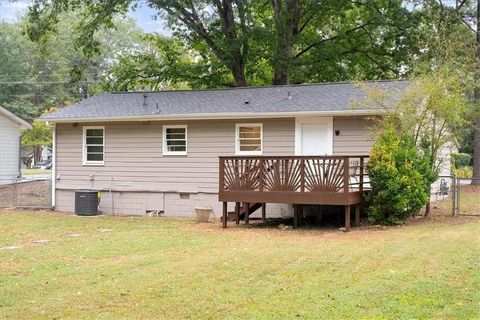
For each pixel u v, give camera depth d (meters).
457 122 15.23
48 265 9.48
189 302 6.89
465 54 19.28
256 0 26.47
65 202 20.78
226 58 26.45
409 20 25.27
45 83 63.16
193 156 18.64
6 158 27.81
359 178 14.77
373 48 27.75
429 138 15.07
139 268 9.04
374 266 8.81
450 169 21.06
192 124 18.64
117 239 12.81
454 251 9.89
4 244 12.34
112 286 7.75
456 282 7.64
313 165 14.01
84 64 28.75
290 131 17.17
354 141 16.27
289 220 16.58
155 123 19.20
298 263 9.17
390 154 13.86
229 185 14.95
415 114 14.67
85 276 8.48
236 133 17.94
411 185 13.82
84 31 26.05
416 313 6.27
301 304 6.73
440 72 15.06
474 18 27.55
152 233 13.97
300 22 27.42
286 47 26.08
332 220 16.11
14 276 8.57
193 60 33.47
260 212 17.53
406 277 7.98
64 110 20.83
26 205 21.83
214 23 26.73
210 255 10.19
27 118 61.03
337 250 10.39
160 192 19.17
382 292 7.18
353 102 15.71
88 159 20.44
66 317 6.37
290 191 14.22
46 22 24.84
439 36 18.41
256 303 6.81
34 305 6.87
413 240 11.36
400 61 25.94
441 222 14.19
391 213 14.14
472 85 16.06
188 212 18.75
